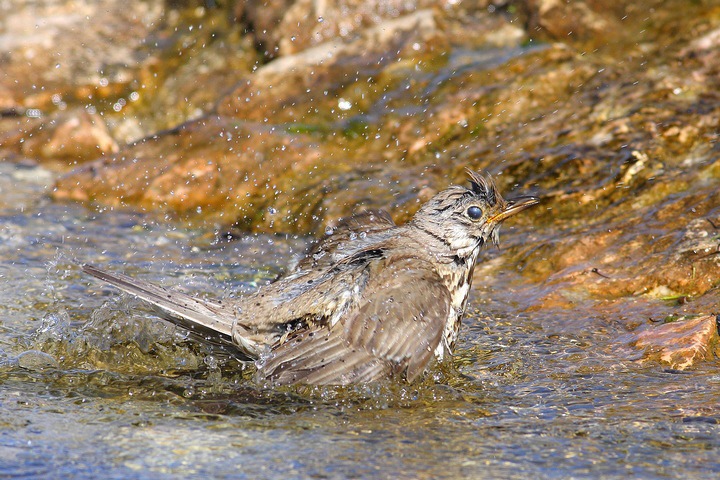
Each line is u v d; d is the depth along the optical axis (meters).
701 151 13.89
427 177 14.94
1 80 21.77
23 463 6.98
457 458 7.05
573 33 18.20
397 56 18.34
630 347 9.35
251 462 7.02
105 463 7.00
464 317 10.60
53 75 21.95
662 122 14.54
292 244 14.09
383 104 17.28
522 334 9.96
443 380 8.73
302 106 17.73
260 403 8.23
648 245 11.70
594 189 13.55
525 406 8.07
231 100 18.28
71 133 19.69
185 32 22.58
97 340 9.62
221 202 15.69
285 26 20.62
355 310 8.73
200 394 8.43
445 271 9.74
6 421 7.74
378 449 7.23
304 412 8.02
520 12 19.09
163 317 9.20
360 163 15.81
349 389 8.48
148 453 7.18
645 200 13.12
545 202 13.55
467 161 15.08
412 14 19.41
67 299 11.39
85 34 22.91
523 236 12.89
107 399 8.30
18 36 22.83
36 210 15.71
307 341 8.68
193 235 14.60
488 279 11.85
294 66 18.69
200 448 7.28
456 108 16.34
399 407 8.13
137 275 12.57
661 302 10.45
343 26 20.16
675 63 16.34
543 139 15.02
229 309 9.24
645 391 8.26
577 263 11.77
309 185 15.31
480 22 19.16
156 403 8.22
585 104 15.62
